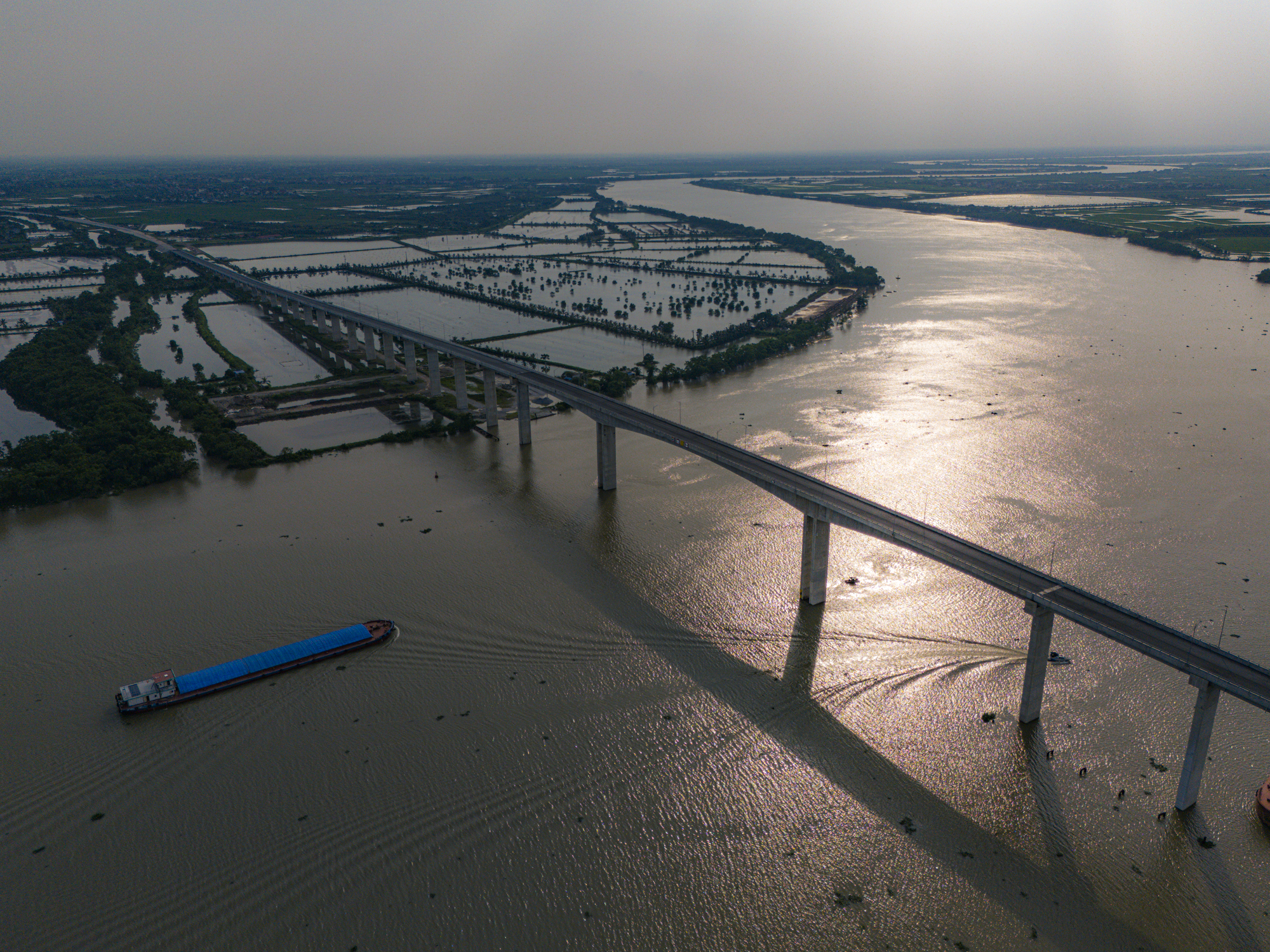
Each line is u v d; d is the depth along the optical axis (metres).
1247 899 84.56
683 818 95.44
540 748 105.38
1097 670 117.00
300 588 140.12
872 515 123.50
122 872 89.44
